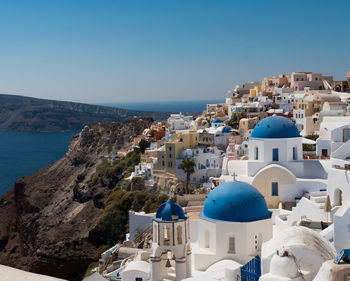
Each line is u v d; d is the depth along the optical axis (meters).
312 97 109.12
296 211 35.91
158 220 31.05
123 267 41.34
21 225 144.25
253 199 31.95
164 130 140.62
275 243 22.02
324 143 51.56
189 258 30.88
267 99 130.38
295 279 19.02
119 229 86.38
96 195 118.12
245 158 62.34
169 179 90.00
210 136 97.94
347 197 32.97
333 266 16.75
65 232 105.12
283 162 45.03
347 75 141.12
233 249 31.27
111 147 166.12
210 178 79.38
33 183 166.38
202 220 32.91
